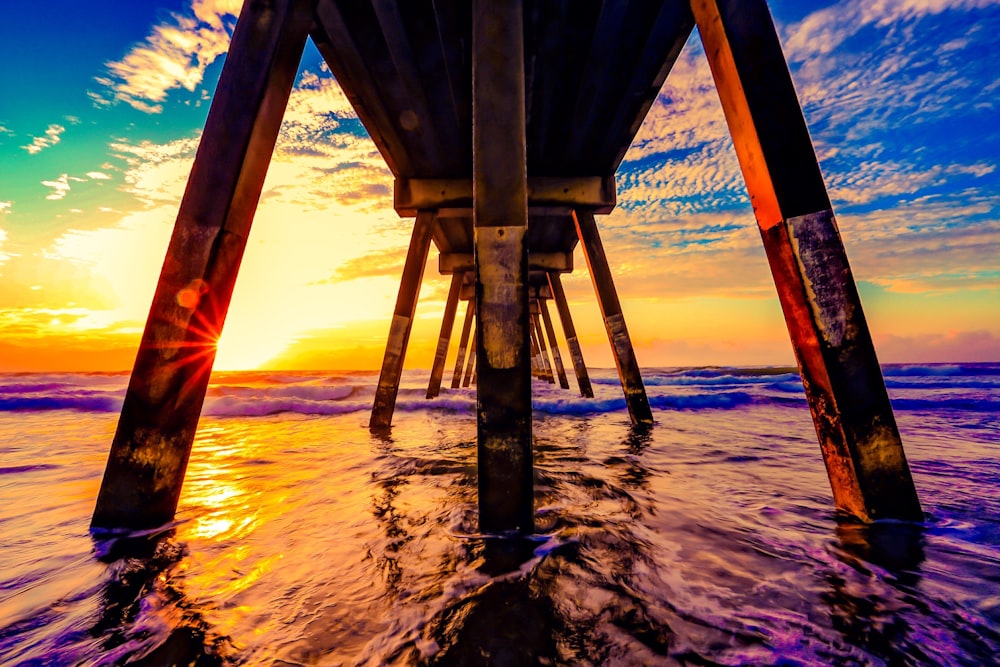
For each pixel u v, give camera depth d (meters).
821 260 2.23
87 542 2.19
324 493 3.12
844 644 1.34
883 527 2.18
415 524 2.44
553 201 6.61
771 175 2.28
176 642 1.38
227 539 2.23
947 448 4.39
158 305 2.40
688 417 7.58
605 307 6.59
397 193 6.59
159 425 2.39
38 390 14.77
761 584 1.72
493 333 2.21
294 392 16.16
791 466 3.84
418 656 1.30
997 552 1.96
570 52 4.41
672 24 3.94
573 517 2.52
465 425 7.23
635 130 5.75
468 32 4.01
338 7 3.63
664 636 1.39
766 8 2.37
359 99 4.84
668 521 2.45
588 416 8.09
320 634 1.42
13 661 1.29
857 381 2.21
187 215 2.42
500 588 1.71
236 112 2.48
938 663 1.26
